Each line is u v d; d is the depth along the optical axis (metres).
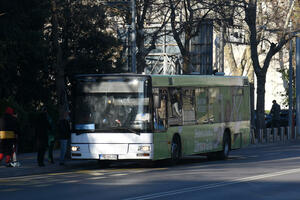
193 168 30.33
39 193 20.16
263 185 22.23
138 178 24.97
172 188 21.28
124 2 45.72
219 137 37.59
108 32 49.91
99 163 32.78
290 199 18.75
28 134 41.44
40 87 46.69
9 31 40.34
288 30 56.12
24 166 30.95
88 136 30.67
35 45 42.25
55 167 30.95
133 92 30.47
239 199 18.69
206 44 62.88
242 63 68.88
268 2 66.00
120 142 30.28
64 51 47.62
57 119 44.38
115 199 18.42
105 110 30.66
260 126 58.56
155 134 30.42
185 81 33.97
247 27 60.94
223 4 50.62
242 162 34.38
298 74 63.56
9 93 44.44
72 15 47.25
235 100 40.19
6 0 39.12
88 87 31.02
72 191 20.64
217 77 37.88
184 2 51.31
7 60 41.72
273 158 37.28
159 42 69.94
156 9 52.38
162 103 31.34
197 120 34.97
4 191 20.86
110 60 49.31
